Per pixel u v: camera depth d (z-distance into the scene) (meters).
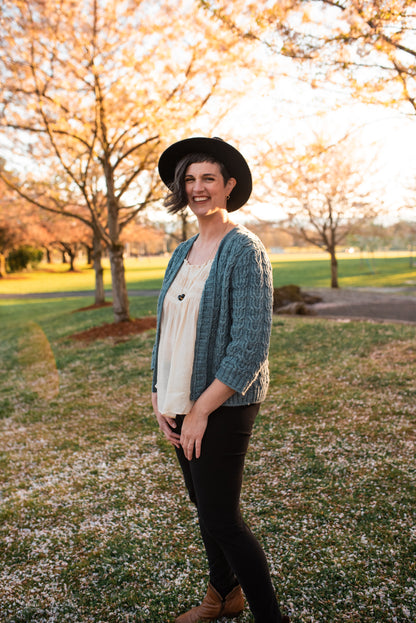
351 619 1.64
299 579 1.87
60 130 8.57
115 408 4.95
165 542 2.24
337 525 2.24
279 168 7.55
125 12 7.58
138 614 1.75
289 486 2.71
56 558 2.17
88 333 9.99
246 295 1.37
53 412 5.03
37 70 7.95
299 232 21.44
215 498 1.43
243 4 4.16
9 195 11.13
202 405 1.37
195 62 7.87
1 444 4.09
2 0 7.01
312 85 4.29
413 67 3.73
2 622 1.76
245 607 1.77
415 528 2.15
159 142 8.52
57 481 3.13
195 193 1.51
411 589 1.75
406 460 2.88
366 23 3.57
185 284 1.54
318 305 14.86
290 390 4.76
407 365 5.15
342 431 3.49
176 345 1.49
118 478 3.07
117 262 10.41
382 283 25.33
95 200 13.48
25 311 19.34
